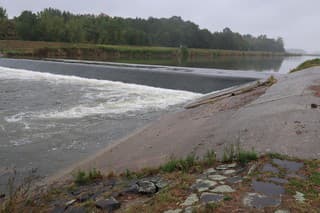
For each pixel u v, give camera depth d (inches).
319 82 449.1
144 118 430.0
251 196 139.3
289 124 251.9
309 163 177.2
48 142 323.3
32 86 727.7
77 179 211.6
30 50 1844.2
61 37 2544.3
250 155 190.9
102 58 1953.7
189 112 427.8
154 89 692.7
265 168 172.9
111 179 205.3
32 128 372.2
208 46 3700.8
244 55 3550.7
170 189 157.8
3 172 249.9
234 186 152.6
